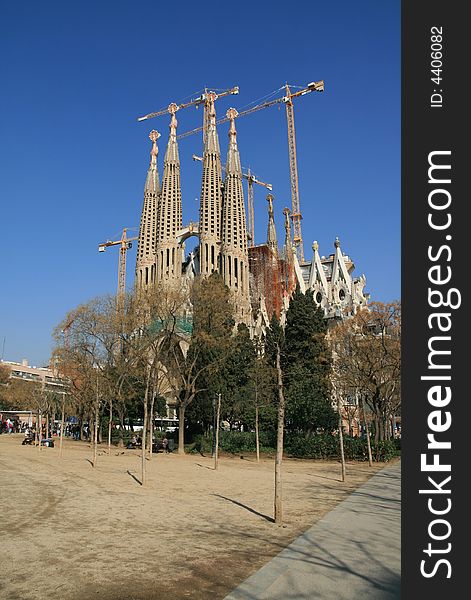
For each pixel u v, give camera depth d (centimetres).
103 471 3103
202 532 1434
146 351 5562
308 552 1196
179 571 1041
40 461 3634
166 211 14462
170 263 14138
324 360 5172
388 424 6506
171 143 15062
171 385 5672
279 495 1599
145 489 2352
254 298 12812
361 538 1346
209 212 14012
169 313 5375
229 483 2694
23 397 8294
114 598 875
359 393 5103
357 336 5062
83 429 8031
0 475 2681
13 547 1215
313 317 5869
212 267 13588
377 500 2061
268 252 13800
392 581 974
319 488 2495
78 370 6012
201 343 5244
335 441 4566
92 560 1117
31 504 1834
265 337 6588
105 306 5853
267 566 1073
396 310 4812
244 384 5488
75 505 1836
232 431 5562
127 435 6912
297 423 5284
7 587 927
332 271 12888
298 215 16700
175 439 6191
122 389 5931
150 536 1369
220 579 988
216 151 14700
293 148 17125
